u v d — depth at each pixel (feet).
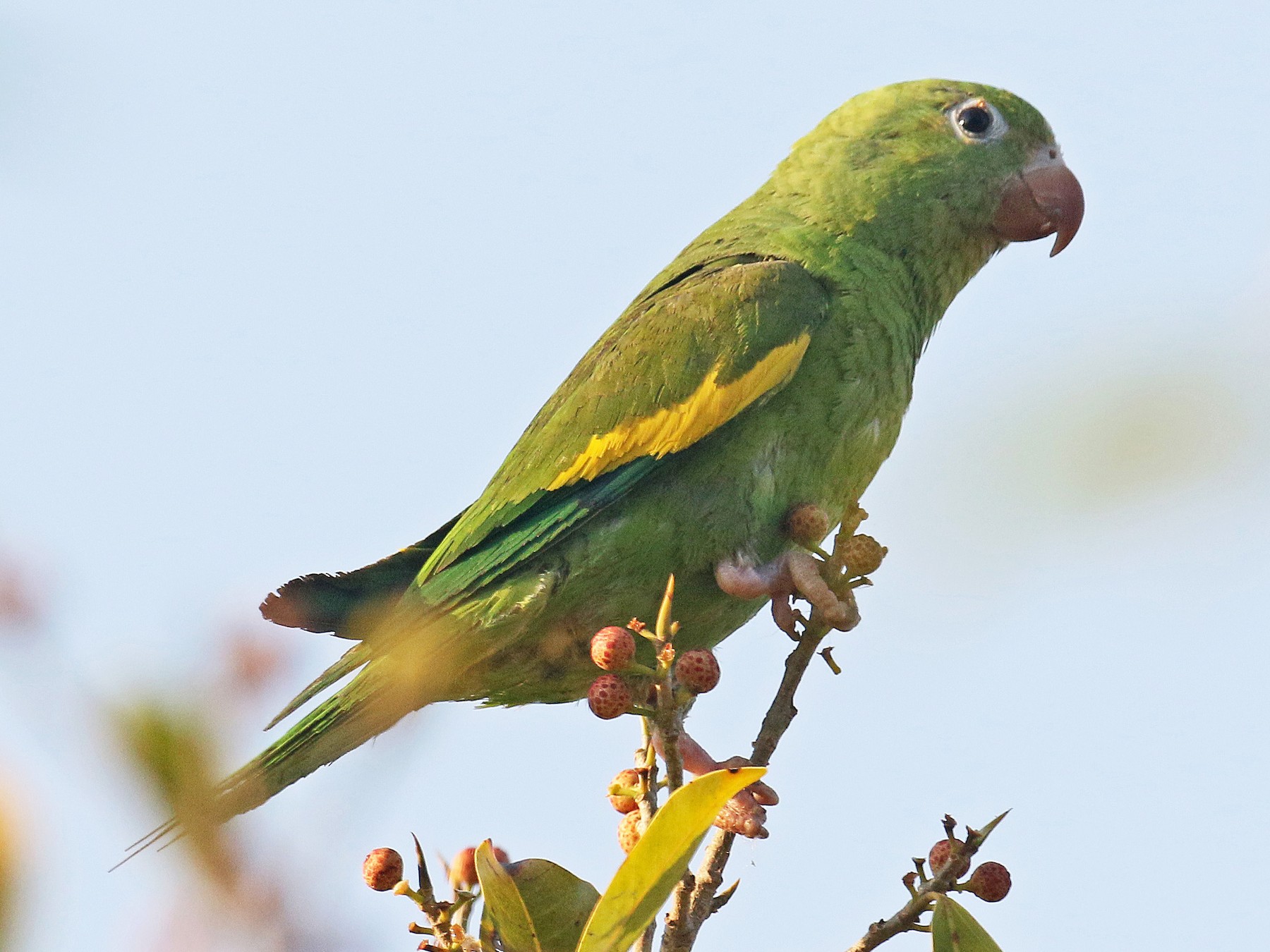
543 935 22.58
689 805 18.69
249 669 8.37
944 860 21.22
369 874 21.36
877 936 20.93
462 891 21.91
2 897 7.88
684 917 23.11
